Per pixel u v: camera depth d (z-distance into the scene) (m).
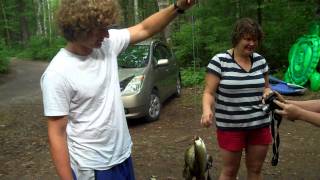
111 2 2.43
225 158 4.02
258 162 4.05
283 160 6.01
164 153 6.66
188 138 7.41
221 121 3.93
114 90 2.66
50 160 6.78
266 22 12.75
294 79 11.17
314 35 11.29
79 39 2.44
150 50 9.20
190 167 3.14
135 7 24.03
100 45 2.51
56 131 2.47
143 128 8.29
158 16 3.00
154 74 8.93
